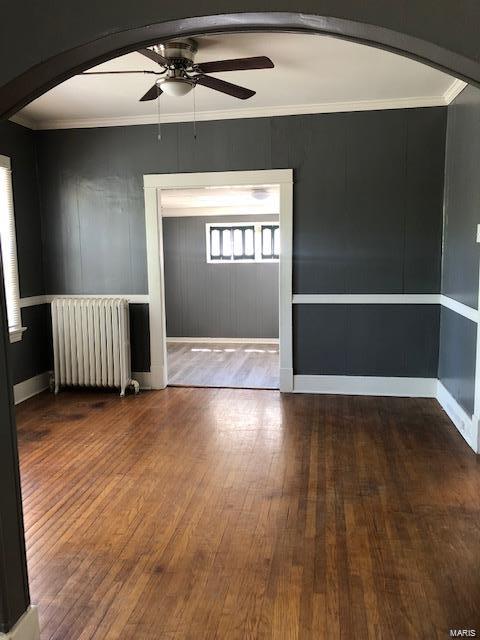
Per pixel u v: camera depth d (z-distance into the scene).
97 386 5.02
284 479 3.10
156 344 5.09
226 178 4.77
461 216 3.91
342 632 1.88
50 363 5.27
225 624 1.93
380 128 4.50
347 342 4.80
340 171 4.61
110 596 2.09
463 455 3.42
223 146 4.74
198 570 2.25
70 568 2.27
